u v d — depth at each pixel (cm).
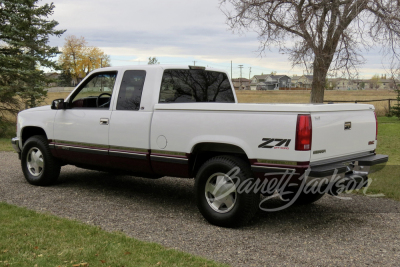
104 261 349
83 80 628
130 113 551
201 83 604
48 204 555
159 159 521
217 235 440
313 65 1166
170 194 638
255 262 364
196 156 503
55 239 402
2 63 1599
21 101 1738
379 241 426
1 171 809
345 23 1145
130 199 598
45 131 661
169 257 362
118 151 565
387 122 2070
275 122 426
